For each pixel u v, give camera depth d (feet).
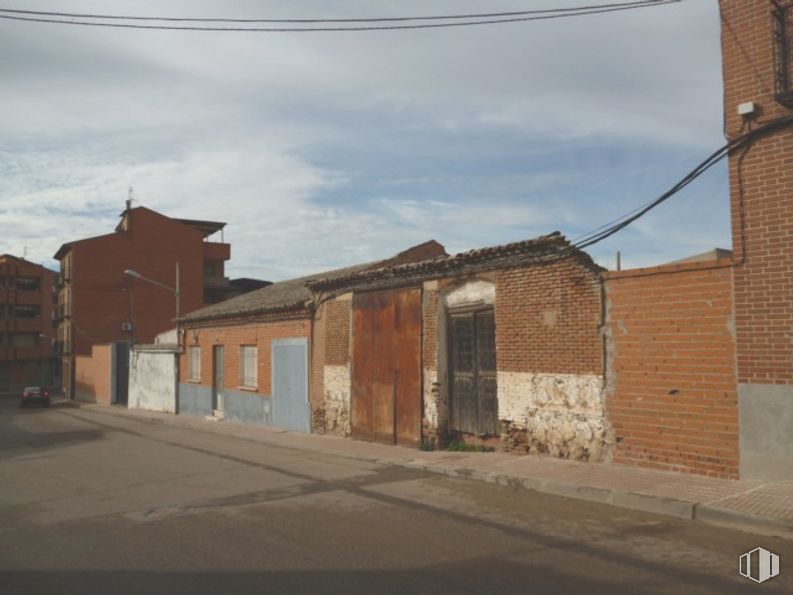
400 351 47.83
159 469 39.86
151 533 23.82
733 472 28.60
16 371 235.61
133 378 119.34
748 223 28.53
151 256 180.55
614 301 33.40
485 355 41.47
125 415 99.76
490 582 17.90
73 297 172.45
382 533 23.32
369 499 29.45
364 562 19.84
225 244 198.59
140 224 180.14
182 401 94.22
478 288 41.88
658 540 21.90
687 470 30.19
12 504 29.89
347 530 23.82
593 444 34.06
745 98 28.86
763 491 26.11
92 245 174.70
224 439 59.11
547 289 36.68
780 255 27.53
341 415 54.90
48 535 23.90
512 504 27.89
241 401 73.87
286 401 63.67
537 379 37.09
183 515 26.68
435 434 44.32
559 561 19.74
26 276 238.07
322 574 18.74
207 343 85.56
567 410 35.40
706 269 29.81
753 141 28.48
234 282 207.31
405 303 47.55
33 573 19.35
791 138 27.43
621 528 23.54
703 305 29.89
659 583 17.69
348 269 69.15
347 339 54.54
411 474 36.06
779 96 27.22
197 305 184.96
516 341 38.42
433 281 45.21
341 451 45.60
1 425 86.69
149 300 179.32
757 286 28.14
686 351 30.42
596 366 34.04
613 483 29.01
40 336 238.48
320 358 58.34
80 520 26.22
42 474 38.91
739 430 28.43
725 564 19.27
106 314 175.22
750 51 28.81
